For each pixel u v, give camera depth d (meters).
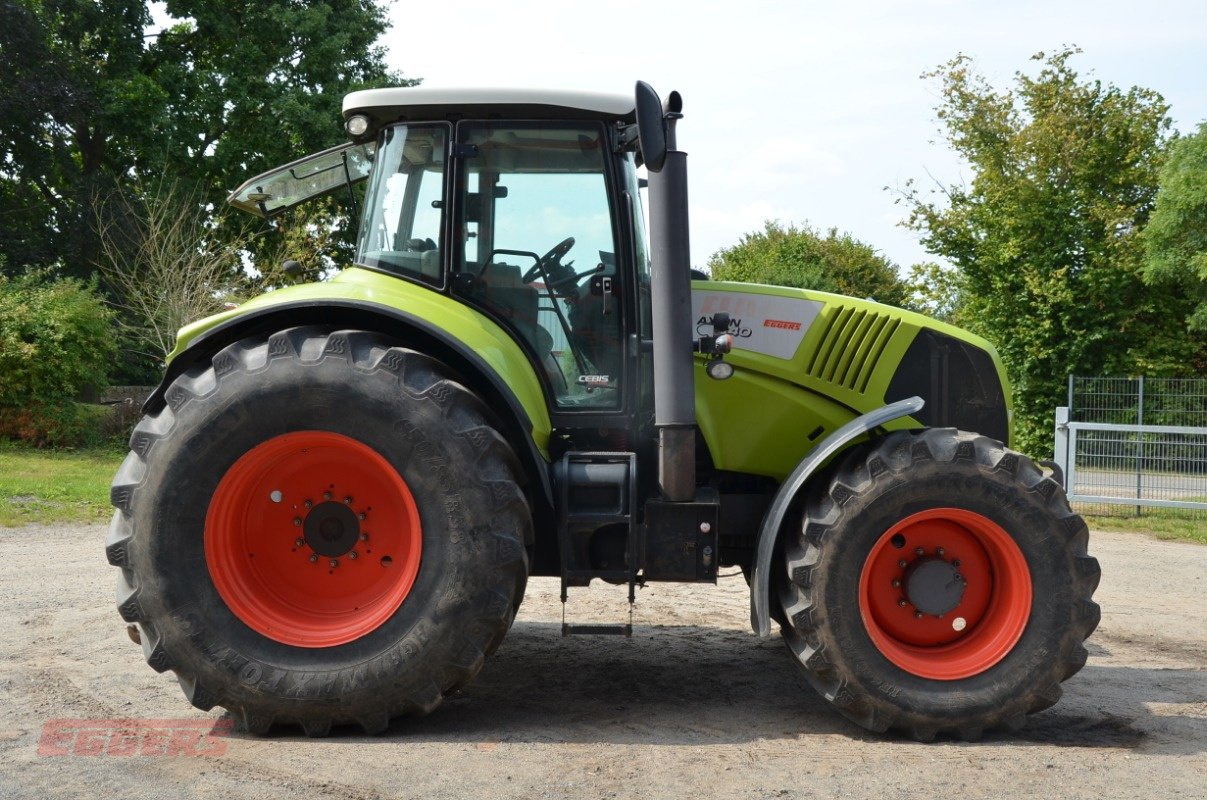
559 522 3.95
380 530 3.79
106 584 6.52
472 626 3.60
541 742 3.64
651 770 3.37
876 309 4.54
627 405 4.25
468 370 3.94
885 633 3.89
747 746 3.66
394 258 4.30
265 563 3.79
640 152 4.16
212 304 18.39
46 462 13.91
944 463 3.76
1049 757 3.58
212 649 3.58
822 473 4.06
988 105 22.03
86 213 21.34
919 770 3.42
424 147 4.31
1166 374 20.28
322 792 3.12
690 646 5.30
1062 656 3.73
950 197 22.52
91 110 21.38
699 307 4.51
